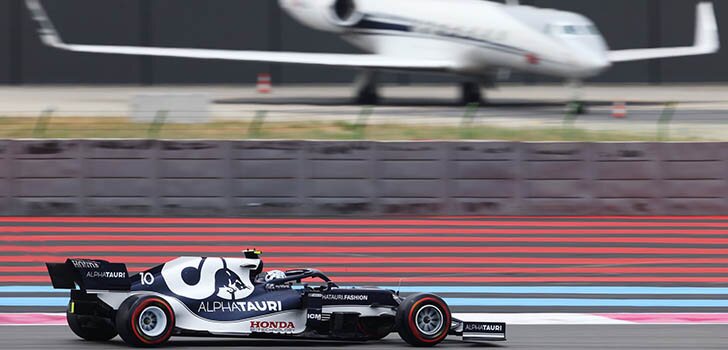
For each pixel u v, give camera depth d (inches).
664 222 4466.0
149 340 2062.0
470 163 4640.8
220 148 4596.5
